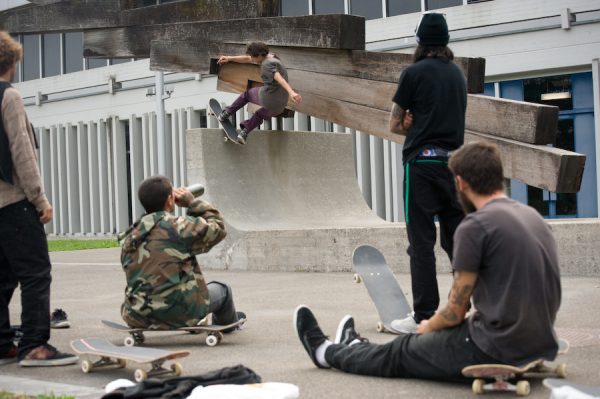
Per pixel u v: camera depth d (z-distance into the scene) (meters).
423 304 7.32
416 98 7.39
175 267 7.11
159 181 7.23
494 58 26.47
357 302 9.94
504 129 12.34
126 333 8.27
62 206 42.72
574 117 25.11
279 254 14.53
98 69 40.19
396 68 13.98
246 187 15.99
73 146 42.19
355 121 14.53
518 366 4.95
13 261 6.68
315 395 5.23
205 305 7.26
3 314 7.00
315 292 11.09
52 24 18.25
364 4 30.45
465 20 27.08
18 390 5.67
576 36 24.70
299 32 14.87
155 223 7.14
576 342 6.75
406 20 28.53
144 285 7.13
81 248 26.84
